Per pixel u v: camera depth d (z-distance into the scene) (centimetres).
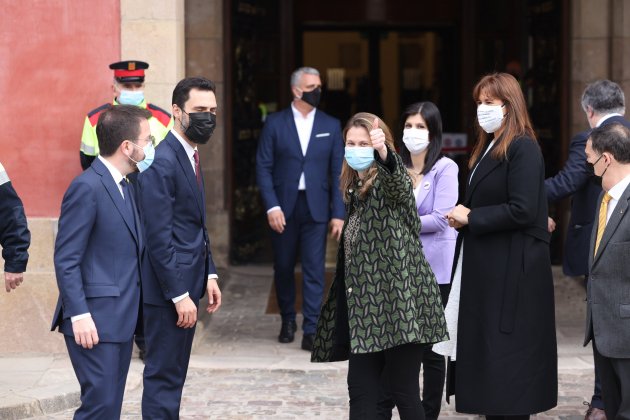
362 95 1870
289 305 1052
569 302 1230
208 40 1396
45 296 970
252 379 910
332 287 662
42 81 978
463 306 685
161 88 984
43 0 973
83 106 979
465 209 680
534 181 664
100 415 599
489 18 1619
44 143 979
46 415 806
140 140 611
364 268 630
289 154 1023
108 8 978
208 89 658
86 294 600
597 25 1356
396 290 625
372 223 632
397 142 1309
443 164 759
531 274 674
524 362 671
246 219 1473
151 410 666
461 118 1641
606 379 668
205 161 1412
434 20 1727
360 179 639
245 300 1259
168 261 644
